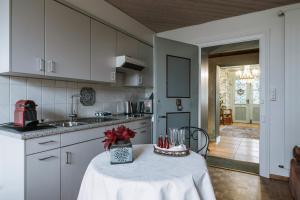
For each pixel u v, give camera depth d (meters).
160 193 0.99
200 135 3.58
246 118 9.74
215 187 2.57
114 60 2.80
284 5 2.79
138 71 3.37
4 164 1.71
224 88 9.90
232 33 3.20
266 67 2.89
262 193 2.40
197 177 1.15
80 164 2.01
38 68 1.82
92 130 2.16
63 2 2.06
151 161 1.34
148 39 3.64
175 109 3.24
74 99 2.63
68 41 2.12
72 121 2.42
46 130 1.68
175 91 3.25
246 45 4.03
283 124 2.78
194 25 3.56
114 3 2.72
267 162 2.89
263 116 2.92
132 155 1.35
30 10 1.75
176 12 3.03
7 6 1.62
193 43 3.57
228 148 4.61
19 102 1.80
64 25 2.08
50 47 1.93
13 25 1.63
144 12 3.03
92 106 2.91
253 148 4.61
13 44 1.63
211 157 3.87
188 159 1.39
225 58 5.39
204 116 3.91
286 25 2.68
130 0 2.66
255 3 2.74
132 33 3.19
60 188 1.80
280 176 2.80
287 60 2.67
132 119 2.84
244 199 2.26
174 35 3.76
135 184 1.02
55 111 2.38
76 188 1.96
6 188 1.70
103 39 2.62
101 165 1.26
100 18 2.55
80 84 2.72
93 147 2.16
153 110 3.26
